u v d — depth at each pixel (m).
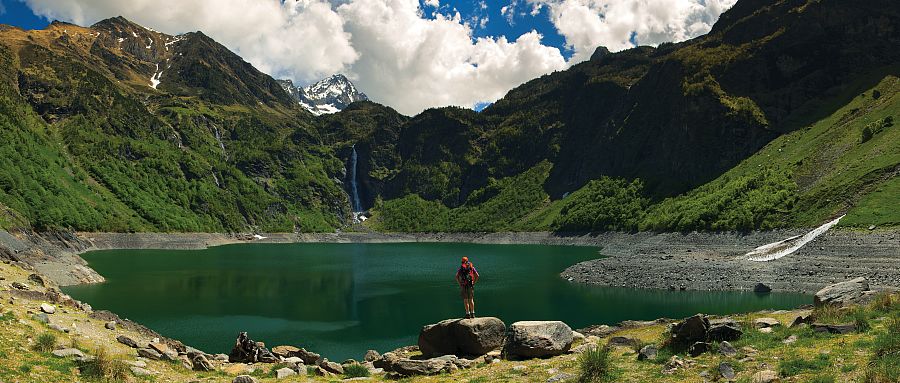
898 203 78.94
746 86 182.75
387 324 55.88
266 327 54.12
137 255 132.88
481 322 24.81
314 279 92.56
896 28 168.88
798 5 195.25
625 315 56.00
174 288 77.50
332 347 46.62
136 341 26.62
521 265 112.00
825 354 16.58
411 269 110.31
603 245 158.25
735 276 71.31
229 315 59.47
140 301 66.19
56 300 32.53
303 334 51.41
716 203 124.69
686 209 138.38
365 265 119.25
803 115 161.88
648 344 22.12
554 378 18.00
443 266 116.44
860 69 165.75
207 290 76.81
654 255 96.94
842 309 23.56
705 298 63.31
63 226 143.25
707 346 19.23
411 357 26.06
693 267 78.44
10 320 23.48
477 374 20.16
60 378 18.28
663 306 59.56
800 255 75.94
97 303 63.84
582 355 19.70
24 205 135.38
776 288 65.88
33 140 191.50
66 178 181.25
